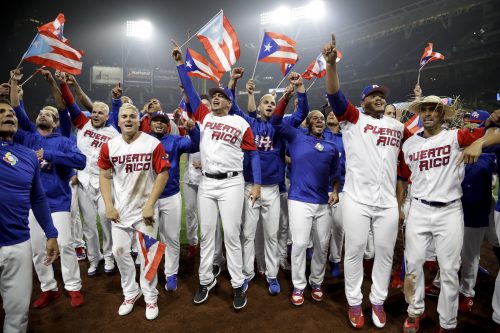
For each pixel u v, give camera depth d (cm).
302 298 331
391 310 325
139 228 303
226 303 334
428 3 2025
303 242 326
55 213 321
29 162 236
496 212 294
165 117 361
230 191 320
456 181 266
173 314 314
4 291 229
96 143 398
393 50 2305
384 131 289
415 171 285
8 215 221
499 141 239
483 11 1805
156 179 301
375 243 296
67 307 325
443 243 269
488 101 1697
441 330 278
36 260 319
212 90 330
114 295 349
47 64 368
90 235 394
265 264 388
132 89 3172
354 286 298
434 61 1975
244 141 327
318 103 2627
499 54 1684
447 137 269
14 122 233
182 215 672
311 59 2717
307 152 328
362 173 289
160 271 408
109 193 302
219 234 393
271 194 352
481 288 371
